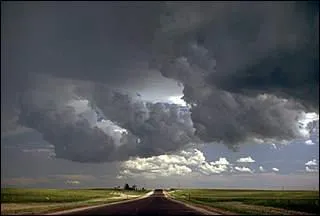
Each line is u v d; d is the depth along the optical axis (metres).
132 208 65.19
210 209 65.75
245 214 55.09
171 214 50.62
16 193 140.75
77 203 90.38
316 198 140.12
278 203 101.44
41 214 49.19
